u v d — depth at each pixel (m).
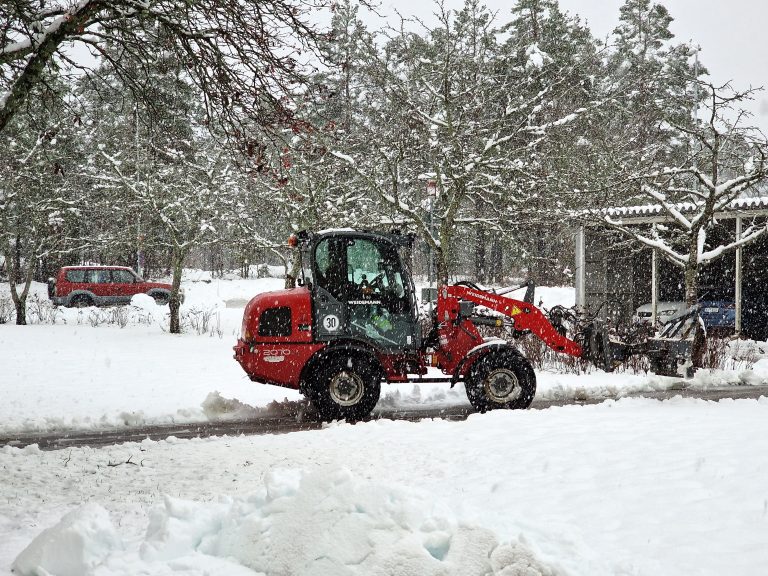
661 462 6.18
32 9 7.27
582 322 11.28
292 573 3.58
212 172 21.05
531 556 3.39
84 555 3.81
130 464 6.95
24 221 25.08
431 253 15.41
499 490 5.59
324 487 3.95
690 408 9.43
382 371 9.73
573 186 16.81
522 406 9.99
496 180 15.94
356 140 17.36
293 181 17.45
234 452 7.41
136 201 22.05
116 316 25.44
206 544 4.06
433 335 10.27
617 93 17.33
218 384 12.47
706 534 4.40
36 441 8.53
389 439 7.78
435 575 3.33
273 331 9.61
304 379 9.66
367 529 3.59
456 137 15.53
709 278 28.14
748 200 18.09
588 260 22.20
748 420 8.17
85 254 39.50
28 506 5.50
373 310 9.77
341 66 8.32
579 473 5.96
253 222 21.48
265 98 8.08
